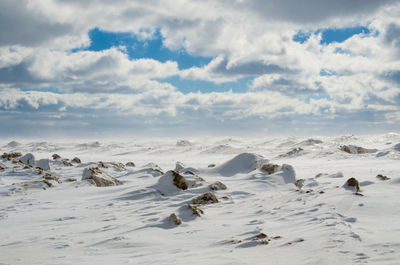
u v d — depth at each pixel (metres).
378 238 5.82
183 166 30.91
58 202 15.61
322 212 8.95
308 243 5.79
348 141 118.62
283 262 4.71
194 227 8.95
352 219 7.90
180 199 16.06
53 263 5.80
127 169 34.78
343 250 5.05
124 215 11.80
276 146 152.25
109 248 7.09
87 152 160.38
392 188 12.35
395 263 4.08
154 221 9.99
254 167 27.03
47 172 29.45
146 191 17.16
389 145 100.69
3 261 6.10
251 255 5.41
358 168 40.09
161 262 5.41
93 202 15.59
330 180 20.19
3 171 28.05
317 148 78.69
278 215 9.59
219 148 124.50
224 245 6.59
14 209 13.88
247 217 10.08
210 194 14.22
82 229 9.59
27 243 7.94
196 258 5.52
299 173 32.81
